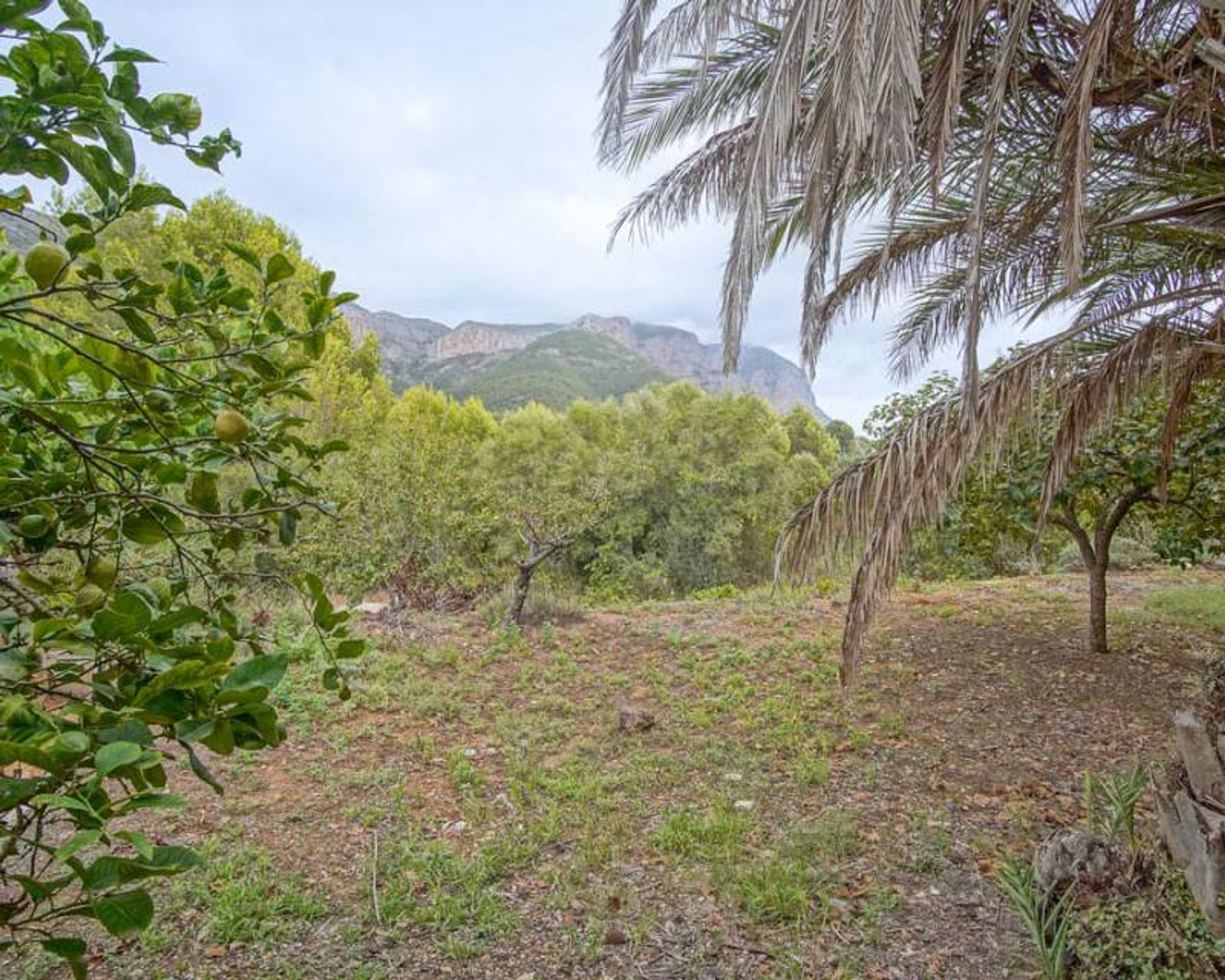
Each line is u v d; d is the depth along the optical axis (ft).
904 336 20.07
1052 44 11.50
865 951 8.59
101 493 3.85
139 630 2.63
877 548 13.03
